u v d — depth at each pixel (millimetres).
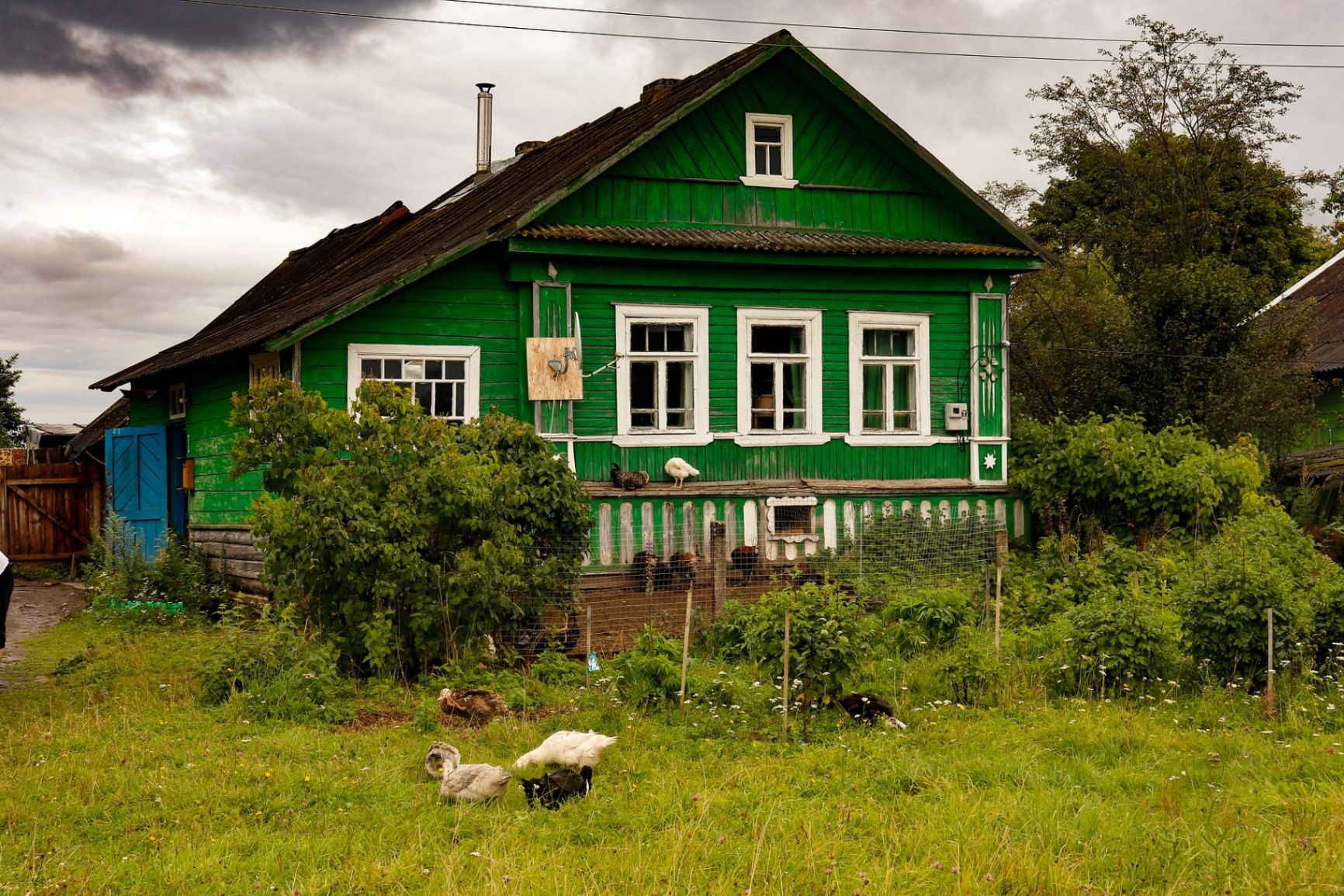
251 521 11758
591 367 16922
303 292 24406
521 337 16625
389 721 10352
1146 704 10844
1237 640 11070
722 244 16828
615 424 17031
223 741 9398
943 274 18672
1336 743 9289
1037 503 18203
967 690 11047
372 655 11469
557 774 8023
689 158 17609
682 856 6801
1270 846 7008
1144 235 35719
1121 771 8609
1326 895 6383
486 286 16516
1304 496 22531
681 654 11344
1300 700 10602
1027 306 27391
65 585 22031
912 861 6848
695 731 9859
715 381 17578
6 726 10016
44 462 28484
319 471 12102
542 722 10242
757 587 15836
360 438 12367
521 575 12727
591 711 10500
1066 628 12820
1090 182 37781
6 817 7566
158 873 6613
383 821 7578
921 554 16578
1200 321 23453
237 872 6695
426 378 16219
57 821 7531
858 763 8844
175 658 12828
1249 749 9242
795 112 18188
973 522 17469
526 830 7387
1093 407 23938
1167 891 6449
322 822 7559
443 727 10094
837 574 16031
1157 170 35688
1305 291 37094
